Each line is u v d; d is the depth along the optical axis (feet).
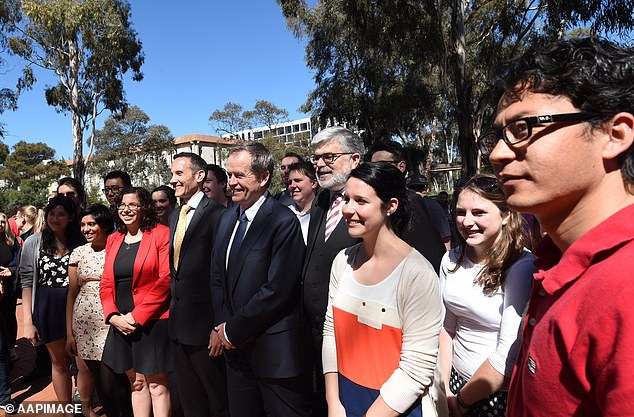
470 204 6.40
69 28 57.72
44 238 11.98
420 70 61.26
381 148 10.46
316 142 9.26
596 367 2.33
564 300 2.60
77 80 63.77
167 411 10.58
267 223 8.61
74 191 15.11
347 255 6.71
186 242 9.83
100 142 122.93
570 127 2.57
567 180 2.60
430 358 5.53
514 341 5.66
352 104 71.51
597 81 2.48
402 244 6.11
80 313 10.72
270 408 8.36
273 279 8.16
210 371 9.71
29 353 18.03
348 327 6.14
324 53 69.92
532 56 2.81
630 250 2.35
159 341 10.17
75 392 13.14
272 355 8.17
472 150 39.19
